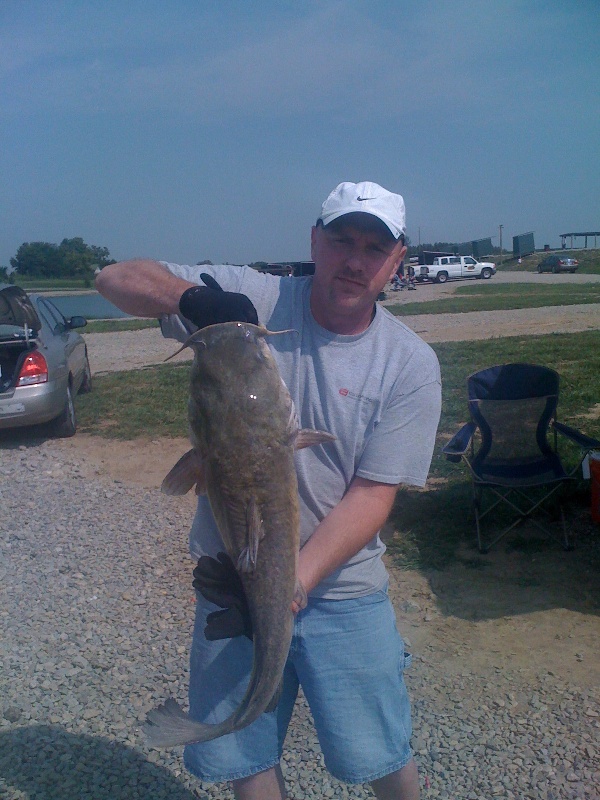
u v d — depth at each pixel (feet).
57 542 20.68
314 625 7.96
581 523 20.38
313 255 7.91
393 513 21.67
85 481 26.53
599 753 11.37
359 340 7.79
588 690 13.01
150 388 43.04
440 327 75.10
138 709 12.89
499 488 21.56
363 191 7.38
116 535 21.16
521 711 12.51
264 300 8.05
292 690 8.38
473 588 17.19
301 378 7.79
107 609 16.62
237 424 6.13
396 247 7.59
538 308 91.35
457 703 12.82
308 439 6.59
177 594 17.34
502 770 11.11
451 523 20.72
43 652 14.79
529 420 20.65
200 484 6.60
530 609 16.07
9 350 31.58
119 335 87.51
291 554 6.23
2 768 11.44
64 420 32.22
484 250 296.71
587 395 34.30
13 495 25.05
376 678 8.02
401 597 16.90
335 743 8.02
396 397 7.79
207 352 6.36
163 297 7.41
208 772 7.95
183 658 14.49
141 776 11.26
